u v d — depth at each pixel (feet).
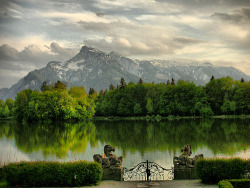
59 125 318.24
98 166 57.82
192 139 173.47
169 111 402.31
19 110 380.17
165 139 177.58
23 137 203.00
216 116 385.70
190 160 62.80
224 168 56.29
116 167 62.34
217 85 398.42
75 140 182.50
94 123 348.18
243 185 49.83
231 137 178.29
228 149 134.21
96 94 618.85
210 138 175.73
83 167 56.90
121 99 458.50
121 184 58.18
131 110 457.27
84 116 372.79
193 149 135.64
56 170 56.24
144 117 435.94
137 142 166.81
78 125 317.42
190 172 61.87
